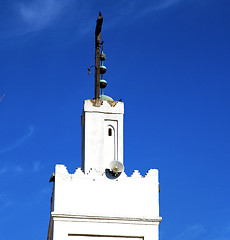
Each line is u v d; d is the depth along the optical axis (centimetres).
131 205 4434
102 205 4406
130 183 4497
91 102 4794
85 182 4450
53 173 4478
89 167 4600
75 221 4341
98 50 5028
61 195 4384
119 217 4378
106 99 4938
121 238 4369
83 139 4838
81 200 4397
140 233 4381
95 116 4762
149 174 4550
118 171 4484
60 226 4312
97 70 4953
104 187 4459
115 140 4725
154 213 4434
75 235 4328
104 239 4347
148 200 4469
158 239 4384
